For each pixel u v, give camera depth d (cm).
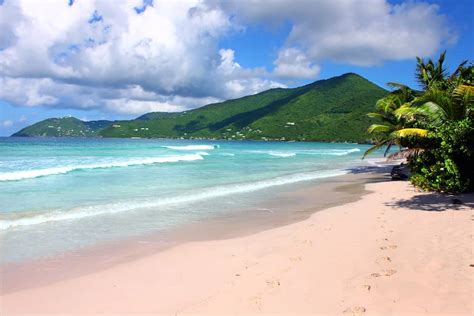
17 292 614
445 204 1216
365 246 785
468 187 1415
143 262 756
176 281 649
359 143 11894
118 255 804
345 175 2445
